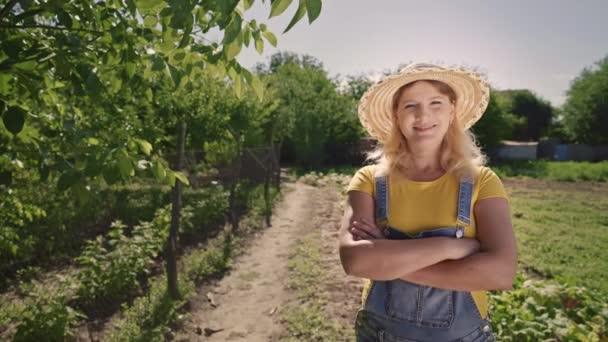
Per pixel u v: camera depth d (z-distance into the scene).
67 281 5.42
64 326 4.31
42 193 7.04
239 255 8.09
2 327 4.66
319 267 7.05
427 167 1.69
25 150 2.14
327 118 27.66
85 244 7.66
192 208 8.86
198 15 1.71
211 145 12.15
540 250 8.61
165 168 2.37
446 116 1.67
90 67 1.95
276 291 6.26
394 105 1.76
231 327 5.18
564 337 4.07
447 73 1.63
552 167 27.50
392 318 1.64
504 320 4.21
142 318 5.02
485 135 30.88
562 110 42.53
